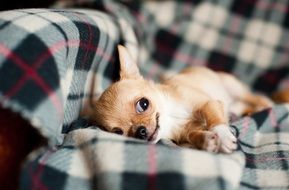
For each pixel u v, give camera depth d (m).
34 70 0.29
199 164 0.28
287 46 0.59
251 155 0.35
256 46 0.59
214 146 0.33
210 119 0.37
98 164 0.29
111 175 0.28
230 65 0.59
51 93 0.29
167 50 0.58
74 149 0.31
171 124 0.40
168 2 0.60
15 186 0.30
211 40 0.60
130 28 0.50
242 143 0.36
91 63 0.40
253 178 0.32
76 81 0.37
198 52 0.59
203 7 0.61
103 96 0.40
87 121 0.39
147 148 0.29
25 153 0.30
